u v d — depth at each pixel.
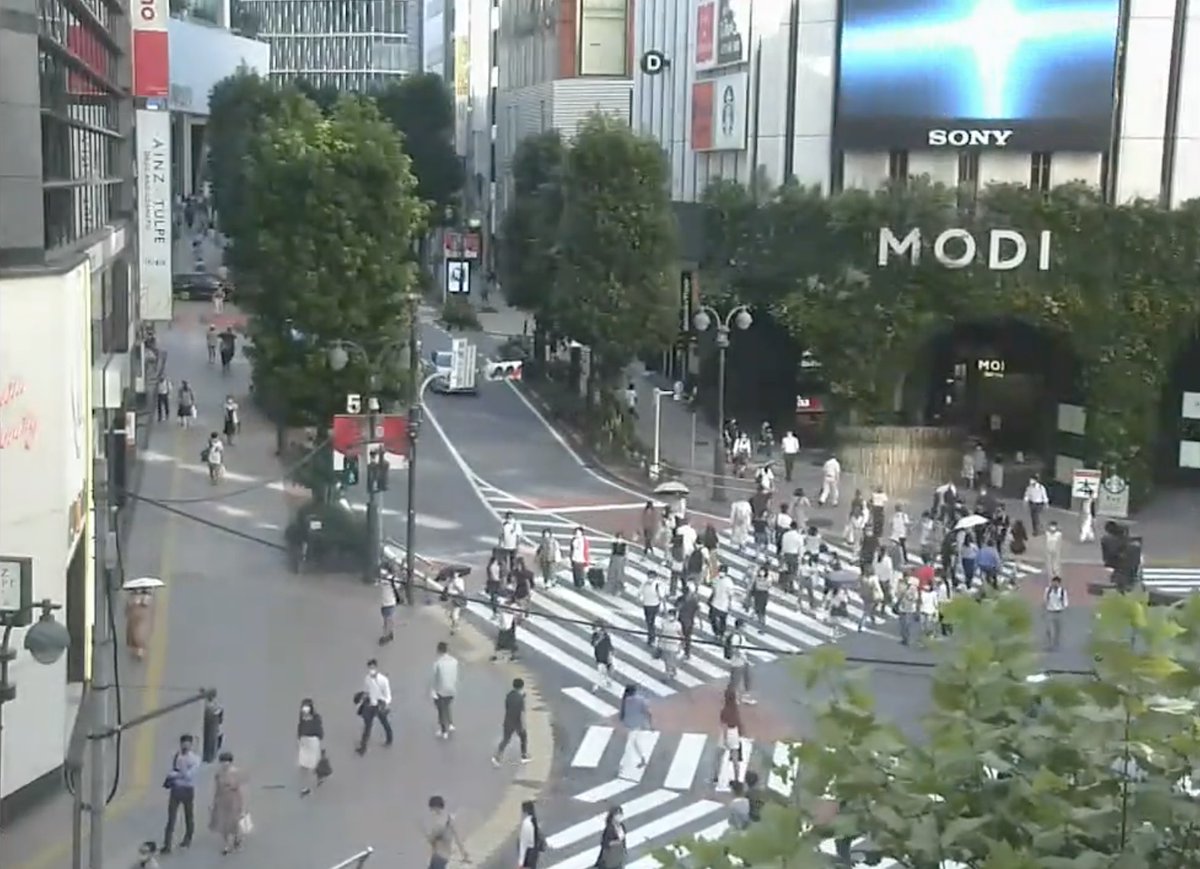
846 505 48.28
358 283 38.50
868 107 52.44
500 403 64.12
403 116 110.94
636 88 73.25
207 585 37.47
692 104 62.50
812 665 7.92
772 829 6.94
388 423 37.97
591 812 25.67
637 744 27.20
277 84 110.38
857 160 53.78
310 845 23.70
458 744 28.50
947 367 55.34
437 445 55.81
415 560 40.56
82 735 24.31
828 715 7.61
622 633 35.62
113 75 48.56
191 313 83.38
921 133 52.09
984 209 50.91
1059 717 7.24
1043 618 33.94
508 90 107.31
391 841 24.03
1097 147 51.03
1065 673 8.70
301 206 38.59
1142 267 50.06
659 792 26.58
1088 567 42.00
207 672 31.31
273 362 39.28
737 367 57.53
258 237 39.84
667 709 30.88
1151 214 49.94
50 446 24.31
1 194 24.42
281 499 45.22
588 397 57.28
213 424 55.00
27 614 15.63
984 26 51.03
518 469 52.50
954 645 7.79
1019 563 42.09
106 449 27.34
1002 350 54.75
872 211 51.56
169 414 56.41
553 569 39.28
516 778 26.97
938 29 51.38
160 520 42.72
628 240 53.62
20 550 23.83
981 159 52.44
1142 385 49.81
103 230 39.28
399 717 29.66
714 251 56.97
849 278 52.22
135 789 25.31
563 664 33.47
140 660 31.72
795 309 52.94
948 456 52.97
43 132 28.28
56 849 22.84
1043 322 50.34
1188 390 52.81
